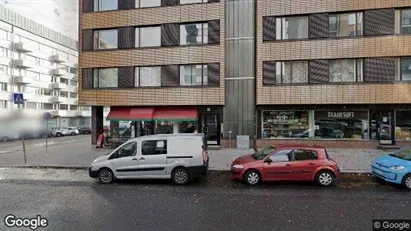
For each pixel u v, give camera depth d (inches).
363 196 324.2
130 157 397.4
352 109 727.1
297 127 755.4
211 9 772.6
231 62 772.0
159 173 391.5
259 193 340.2
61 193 340.2
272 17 745.6
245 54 765.9
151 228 225.3
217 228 224.8
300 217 252.1
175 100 789.2
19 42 1752.0
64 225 233.0
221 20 766.5
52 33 2127.2
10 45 1697.8
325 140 732.0
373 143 709.3
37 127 762.8
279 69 746.2
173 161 390.6
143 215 258.1
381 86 693.3
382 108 711.1
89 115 2464.3
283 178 381.1
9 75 1676.9
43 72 2014.0
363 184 383.9
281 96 737.6
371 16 698.8
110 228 225.8
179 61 789.9
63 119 2158.0
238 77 768.3
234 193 340.5
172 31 794.8
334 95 715.4
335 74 723.4
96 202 301.0
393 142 709.9
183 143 396.8
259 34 749.9
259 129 770.8
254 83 766.5
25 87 1811.0
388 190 352.2
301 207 282.8
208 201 305.4
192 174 388.8
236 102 770.2
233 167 395.9
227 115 773.3
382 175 374.6
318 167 377.4
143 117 786.2
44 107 1998.0
